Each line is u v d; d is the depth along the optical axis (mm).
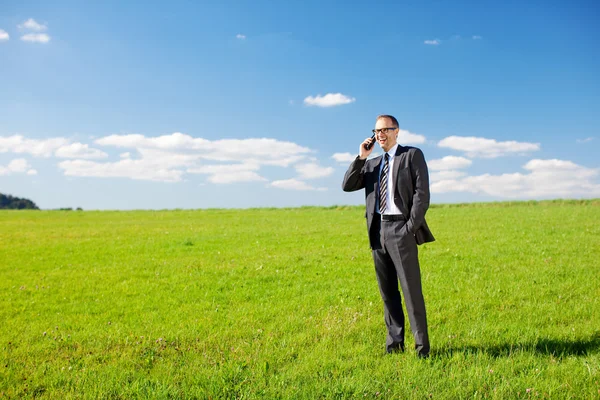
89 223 26781
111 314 8133
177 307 8523
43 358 5891
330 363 5246
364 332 6508
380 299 8594
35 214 34781
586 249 13062
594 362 4996
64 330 7230
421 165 5027
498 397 4207
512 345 5734
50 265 13203
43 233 21344
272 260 13016
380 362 5270
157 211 37344
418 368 4883
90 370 5301
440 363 5012
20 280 11242
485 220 21312
